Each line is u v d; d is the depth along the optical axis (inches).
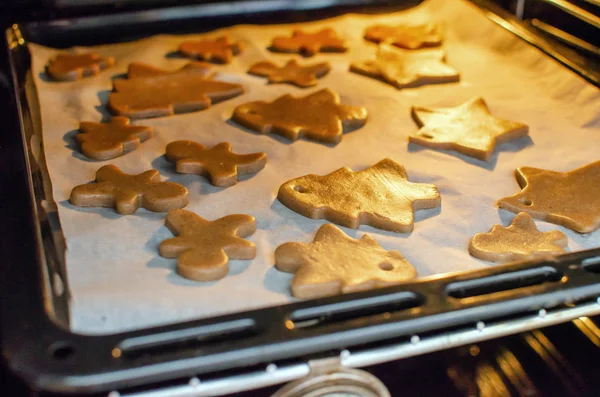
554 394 20.1
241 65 29.5
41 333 17.4
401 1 33.1
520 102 26.6
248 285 20.0
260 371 17.6
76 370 16.9
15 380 19.5
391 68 28.6
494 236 21.1
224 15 32.1
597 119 25.4
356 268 20.0
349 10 33.0
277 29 31.8
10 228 20.0
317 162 24.2
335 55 30.2
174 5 31.9
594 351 20.9
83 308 19.1
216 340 17.9
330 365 17.7
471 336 18.1
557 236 21.1
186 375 17.2
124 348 17.4
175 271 20.3
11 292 18.3
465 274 18.8
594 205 22.1
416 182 23.4
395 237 21.5
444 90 27.7
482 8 31.0
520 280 18.9
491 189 23.1
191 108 26.8
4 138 23.7
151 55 29.8
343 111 26.1
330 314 18.2
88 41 30.6
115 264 20.4
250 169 23.7
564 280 18.6
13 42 29.3
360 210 21.9
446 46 30.5
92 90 27.6
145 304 19.3
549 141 24.9
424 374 20.5
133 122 26.0
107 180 22.8
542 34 29.8
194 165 23.6
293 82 28.2
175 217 21.5
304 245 20.6
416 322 17.9
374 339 17.8
